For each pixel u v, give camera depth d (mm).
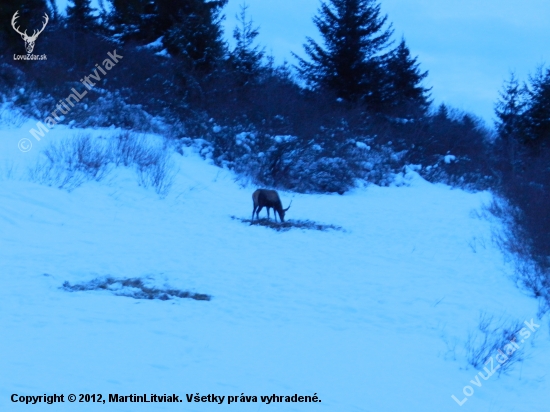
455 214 25875
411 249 18422
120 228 16906
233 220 20000
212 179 25281
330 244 17938
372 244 18688
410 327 11367
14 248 13734
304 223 20891
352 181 31703
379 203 28469
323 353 9234
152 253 14430
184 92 31109
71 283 11516
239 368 8023
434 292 13672
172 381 7172
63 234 15539
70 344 8023
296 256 15875
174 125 28734
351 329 10750
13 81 26469
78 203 18266
